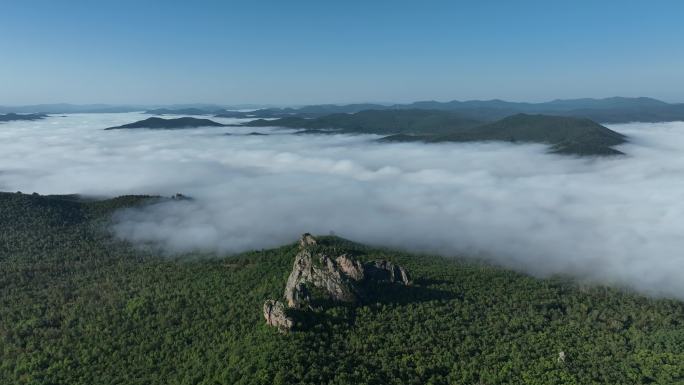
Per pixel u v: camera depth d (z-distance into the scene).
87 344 172.88
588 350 178.12
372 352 158.38
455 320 188.62
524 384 152.62
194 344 166.62
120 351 167.12
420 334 173.62
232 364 146.00
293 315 164.00
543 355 171.25
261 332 162.75
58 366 160.50
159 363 158.62
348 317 175.88
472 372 155.75
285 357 145.12
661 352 178.62
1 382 156.12
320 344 156.00
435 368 155.88
